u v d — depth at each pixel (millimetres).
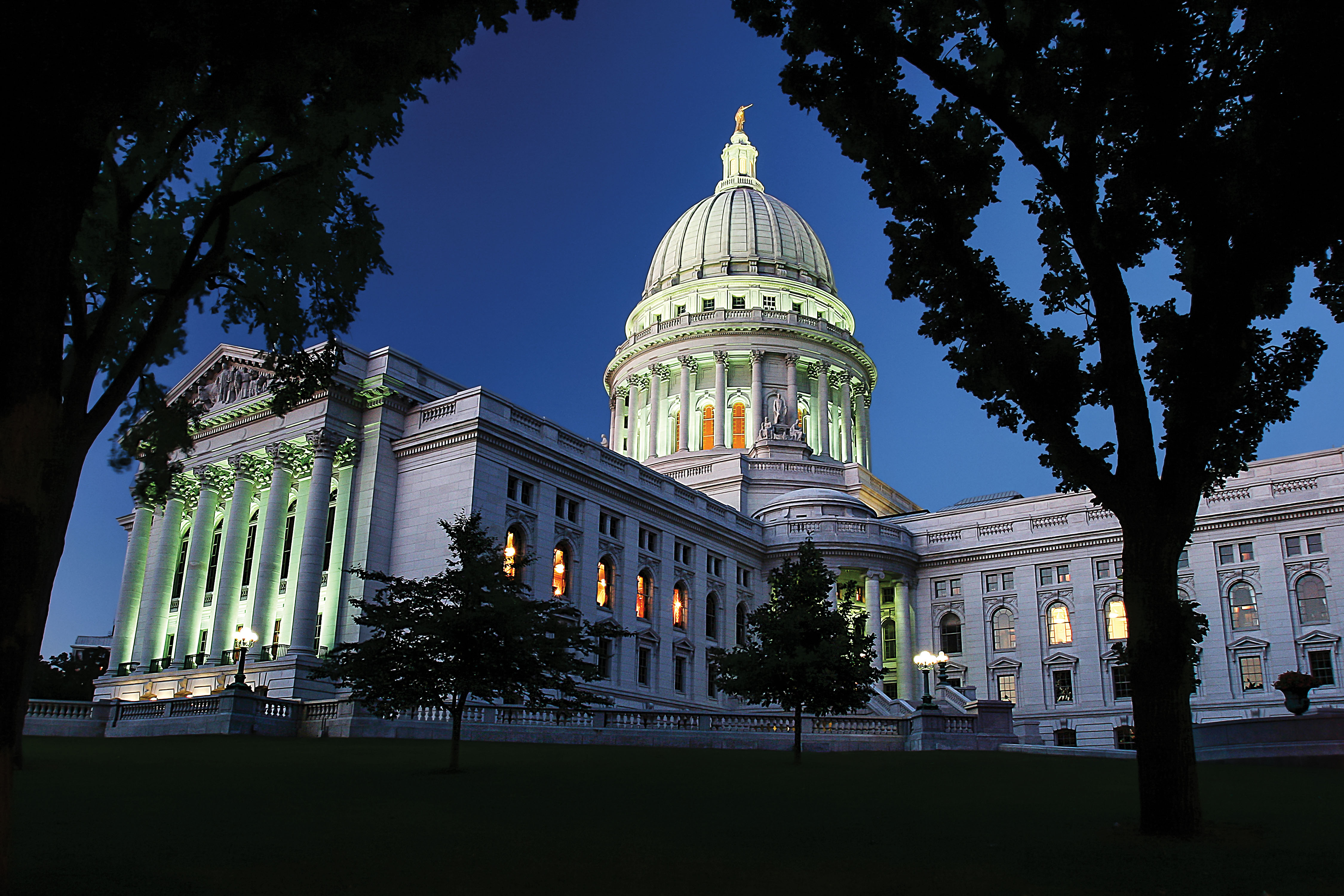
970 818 19031
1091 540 73062
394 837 15570
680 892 12172
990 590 76625
